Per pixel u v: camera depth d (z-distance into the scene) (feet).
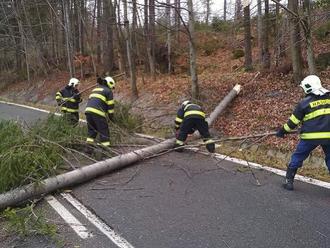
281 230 15.57
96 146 27.14
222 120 34.58
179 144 27.94
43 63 96.32
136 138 31.53
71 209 18.52
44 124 27.02
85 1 86.43
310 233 15.25
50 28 103.04
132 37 68.95
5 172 19.35
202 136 27.84
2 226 16.94
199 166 24.97
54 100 73.31
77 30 92.48
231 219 16.74
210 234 15.42
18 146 21.43
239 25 57.57
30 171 20.18
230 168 24.27
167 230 15.90
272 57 48.08
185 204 18.62
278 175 22.54
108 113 28.37
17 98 89.76
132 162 25.44
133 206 18.61
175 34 70.13
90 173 22.47
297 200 18.63
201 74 53.21
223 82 41.81
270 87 36.88
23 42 99.60
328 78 35.50
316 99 19.12
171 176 23.11
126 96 52.90
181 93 43.19
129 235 15.60
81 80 76.89
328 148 19.47
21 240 15.58
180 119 28.22
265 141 27.94
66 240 15.38
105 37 72.02
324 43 47.03
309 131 19.10
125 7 51.16
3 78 113.60
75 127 28.96
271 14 54.80
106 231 16.01
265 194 19.56
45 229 15.94
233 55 65.26
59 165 23.38
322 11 33.94
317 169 23.06
